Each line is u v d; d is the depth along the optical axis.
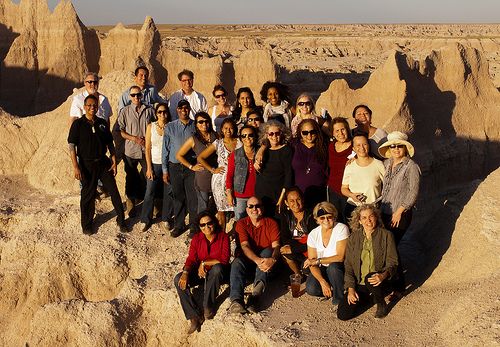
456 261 9.57
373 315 8.77
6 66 36.56
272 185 9.77
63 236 12.35
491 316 7.37
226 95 11.45
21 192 15.02
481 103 21.59
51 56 36.91
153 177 11.85
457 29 177.62
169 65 32.78
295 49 90.12
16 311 11.96
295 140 9.95
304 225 9.50
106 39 36.38
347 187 9.53
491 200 9.81
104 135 11.67
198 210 11.32
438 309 8.50
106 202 13.11
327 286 9.05
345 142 9.73
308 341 8.23
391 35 133.00
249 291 9.76
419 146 19.80
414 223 14.62
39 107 35.34
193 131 11.13
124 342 10.02
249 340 8.76
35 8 37.22
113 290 11.62
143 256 11.74
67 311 10.21
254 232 9.53
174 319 10.06
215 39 92.25
